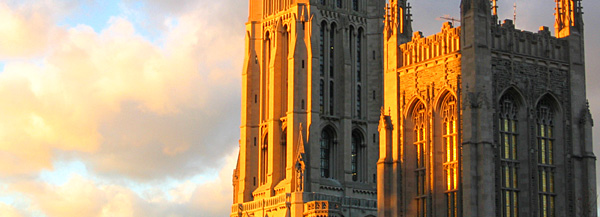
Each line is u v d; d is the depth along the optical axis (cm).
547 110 13975
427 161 14025
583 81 14150
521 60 13812
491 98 13488
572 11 14288
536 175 13675
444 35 13950
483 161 13288
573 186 13888
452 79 13775
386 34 14725
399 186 14262
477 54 13500
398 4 14700
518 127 13738
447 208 13775
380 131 14538
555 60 14025
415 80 14262
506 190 13538
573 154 13925
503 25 13800
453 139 13800
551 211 13800
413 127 14312
